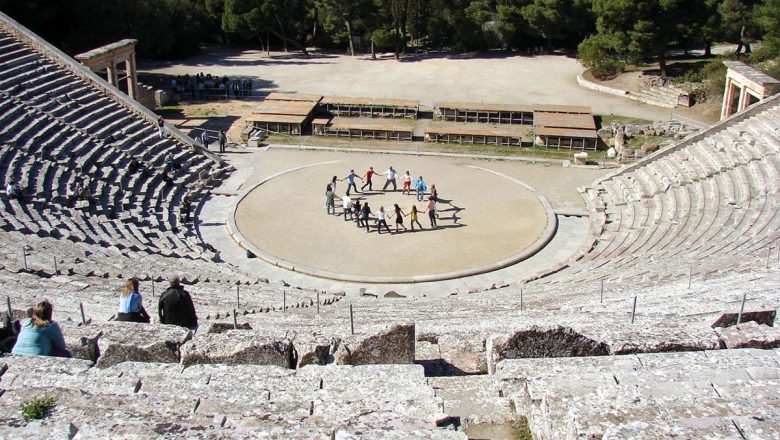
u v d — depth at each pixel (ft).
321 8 289.94
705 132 134.31
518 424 31.91
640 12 206.69
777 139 119.24
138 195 125.29
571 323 48.80
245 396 31.48
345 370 34.68
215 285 87.40
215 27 312.91
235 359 38.29
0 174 113.29
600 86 221.46
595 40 227.61
